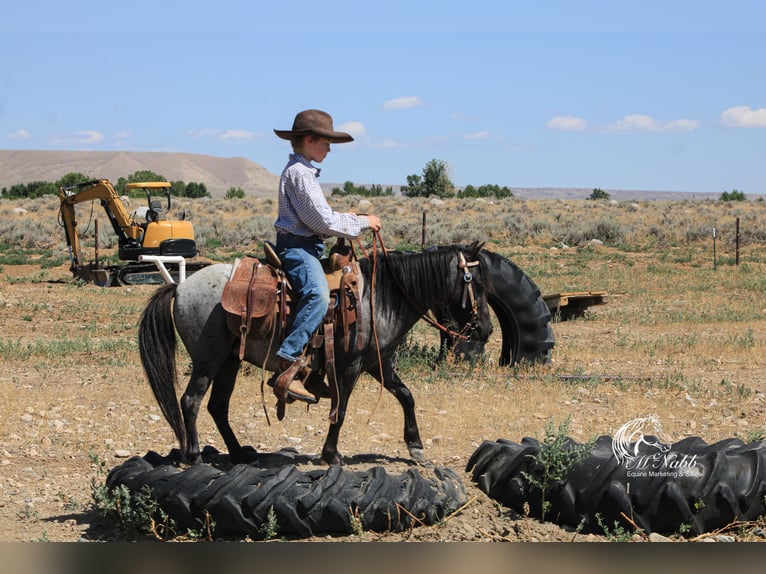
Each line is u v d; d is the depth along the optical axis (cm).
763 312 2300
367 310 763
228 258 3778
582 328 2025
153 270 2886
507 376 1366
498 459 716
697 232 4553
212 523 629
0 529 674
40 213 5694
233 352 764
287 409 1143
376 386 1288
